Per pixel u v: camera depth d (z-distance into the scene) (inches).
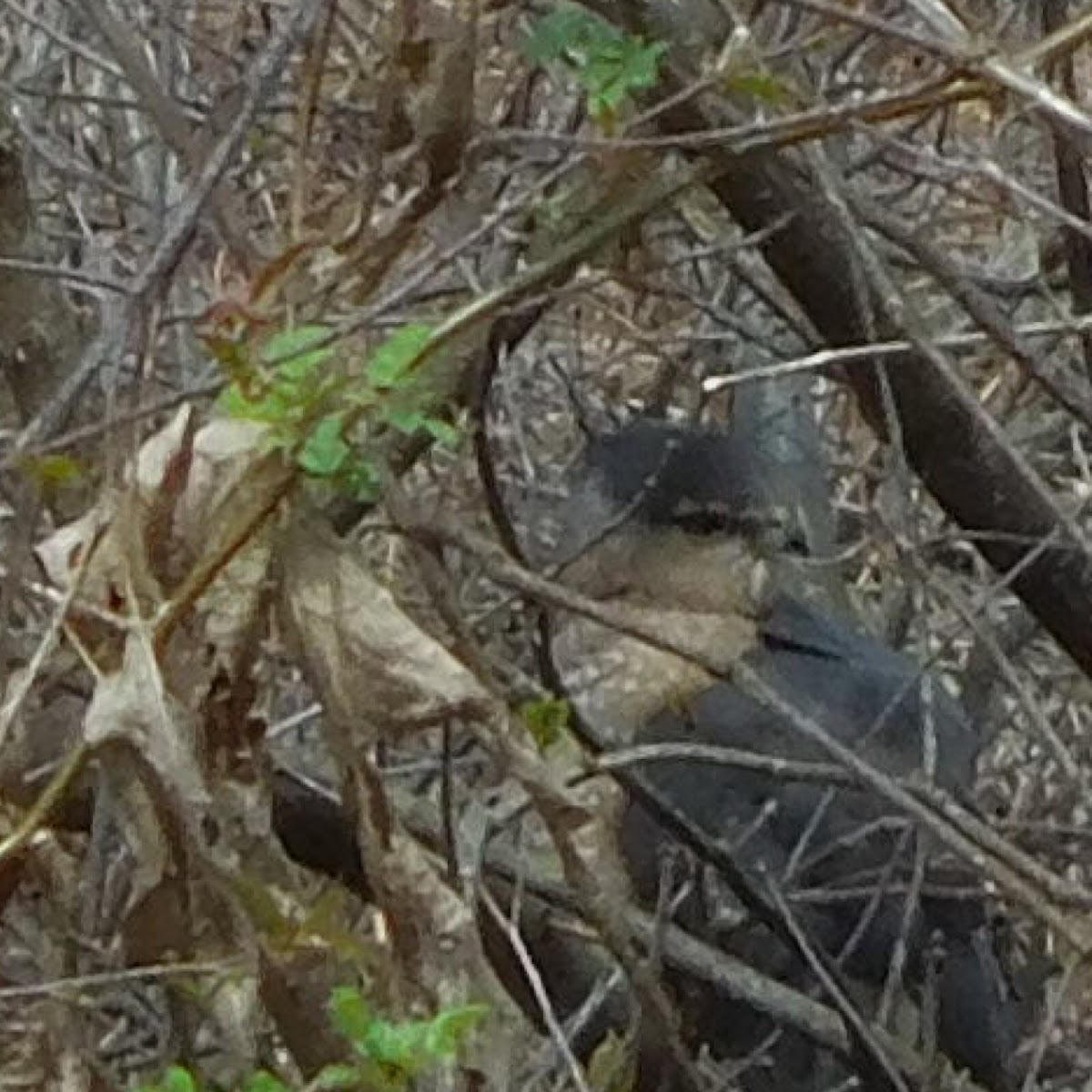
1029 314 198.2
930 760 139.6
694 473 190.4
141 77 135.6
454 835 137.9
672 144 118.3
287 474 109.3
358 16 170.1
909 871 168.9
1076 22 131.8
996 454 160.1
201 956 112.3
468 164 122.0
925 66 162.9
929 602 189.9
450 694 112.4
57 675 124.0
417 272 119.6
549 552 195.5
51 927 127.2
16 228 154.6
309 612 113.0
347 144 159.5
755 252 179.2
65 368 151.3
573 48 118.4
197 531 110.4
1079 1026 177.3
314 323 111.9
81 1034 122.1
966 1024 169.6
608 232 122.3
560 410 213.3
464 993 111.4
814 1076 166.2
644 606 187.8
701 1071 143.3
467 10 119.6
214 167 110.7
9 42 187.6
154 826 110.4
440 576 124.4
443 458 184.2
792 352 202.1
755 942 168.9
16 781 119.8
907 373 159.0
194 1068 120.9
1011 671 150.9
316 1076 107.7
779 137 118.2
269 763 126.7
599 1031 154.6
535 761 113.6
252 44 176.4
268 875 114.8
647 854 164.7
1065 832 160.2
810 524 207.0
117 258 177.2
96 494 122.6
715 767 173.0
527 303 123.8
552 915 154.1
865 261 140.4
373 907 131.3
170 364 146.7
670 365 201.0
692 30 132.1
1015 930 190.1
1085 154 124.7
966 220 190.1
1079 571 168.6
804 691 180.9
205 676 112.2
